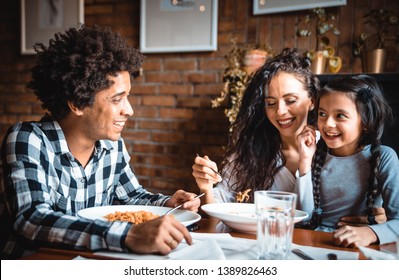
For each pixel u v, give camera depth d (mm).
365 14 2318
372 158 1211
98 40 1020
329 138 1250
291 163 1453
